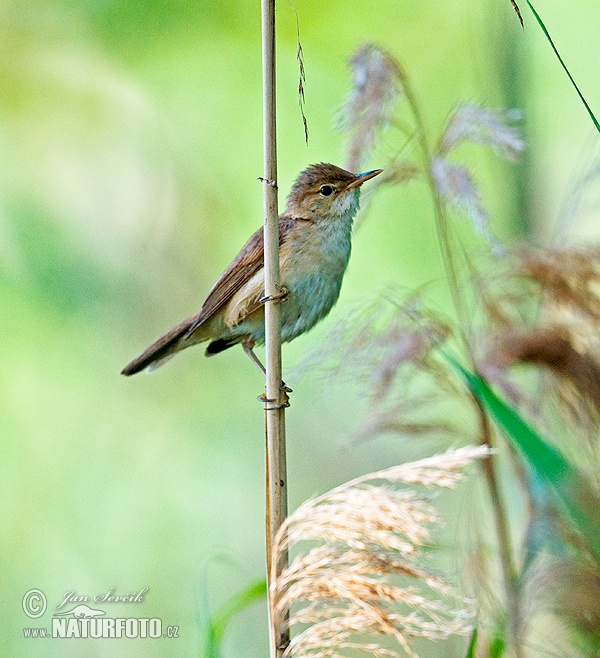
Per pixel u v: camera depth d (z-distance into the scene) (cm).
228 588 1157
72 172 1386
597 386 641
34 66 1378
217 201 1392
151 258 1368
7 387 1270
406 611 589
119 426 1307
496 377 663
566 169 1096
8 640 1093
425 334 679
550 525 621
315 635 498
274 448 609
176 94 1392
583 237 731
